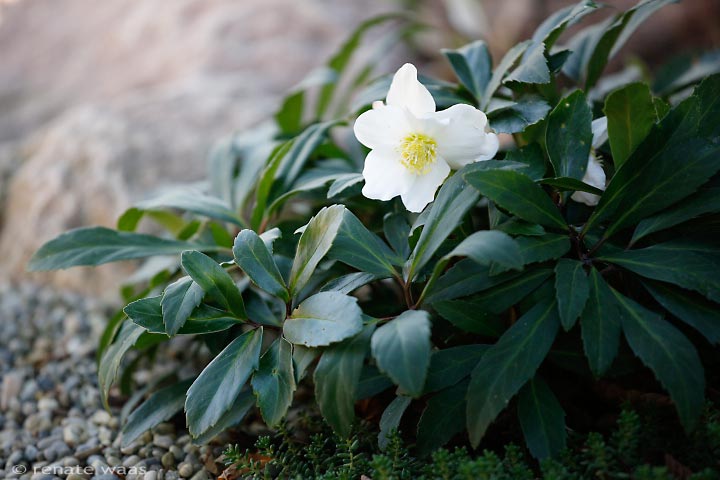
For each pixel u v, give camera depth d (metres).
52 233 1.12
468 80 0.83
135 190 1.10
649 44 1.60
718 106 0.74
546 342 0.71
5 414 0.89
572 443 0.74
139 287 1.00
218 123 1.20
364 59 1.46
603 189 0.75
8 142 1.55
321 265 0.80
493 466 0.71
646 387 0.78
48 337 0.99
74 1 1.84
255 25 1.52
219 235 0.87
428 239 0.72
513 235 0.74
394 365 0.68
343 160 0.91
